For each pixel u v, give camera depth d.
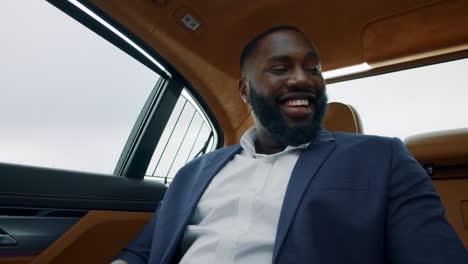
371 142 0.92
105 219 1.53
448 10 2.07
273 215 0.85
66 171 1.48
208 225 0.93
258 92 1.11
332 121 1.68
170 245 0.92
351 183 0.81
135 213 1.67
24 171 1.33
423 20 2.15
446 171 1.38
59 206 1.39
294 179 0.86
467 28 2.11
